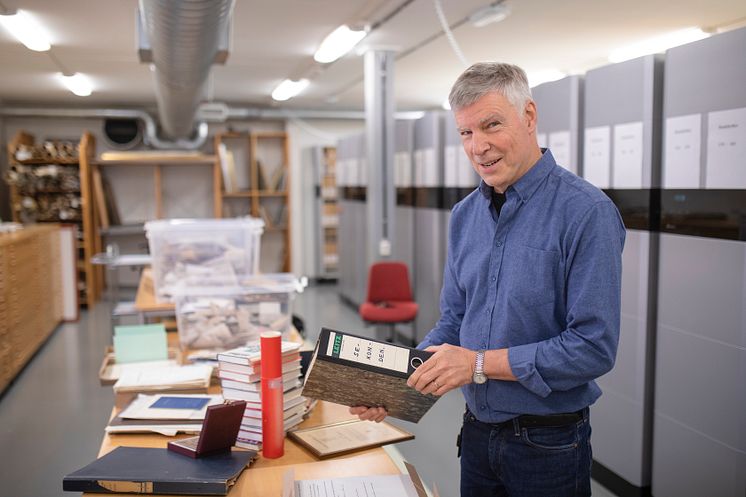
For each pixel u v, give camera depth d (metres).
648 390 3.05
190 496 1.48
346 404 1.66
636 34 5.23
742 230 2.47
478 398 1.57
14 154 7.95
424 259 5.74
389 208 5.80
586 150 3.34
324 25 4.77
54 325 6.90
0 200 8.59
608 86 3.16
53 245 6.96
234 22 4.65
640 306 3.03
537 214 1.49
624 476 3.17
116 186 9.32
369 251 5.85
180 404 2.01
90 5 4.11
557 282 1.46
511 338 1.51
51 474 3.48
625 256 3.10
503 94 1.40
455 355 1.46
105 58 5.82
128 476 1.49
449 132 5.20
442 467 3.53
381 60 5.72
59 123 8.91
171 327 3.55
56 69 6.34
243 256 4.09
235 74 6.82
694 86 2.67
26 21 4.50
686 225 2.75
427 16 4.58
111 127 8.87
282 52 5.71
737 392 2.54
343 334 1.49
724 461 2.61
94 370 5.45
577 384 1.42
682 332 2.80
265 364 1.68
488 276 1.57
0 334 4.68
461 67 6.66
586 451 1.57
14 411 4.48
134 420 1.89
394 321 5.07
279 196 9.77
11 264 5.05
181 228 4.07
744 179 2.45
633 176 3.02
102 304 8.41
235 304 2.88
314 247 10.02
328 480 1.52
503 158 1.44
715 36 2.55
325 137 9.91
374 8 4.33
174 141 9.05
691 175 2.71
